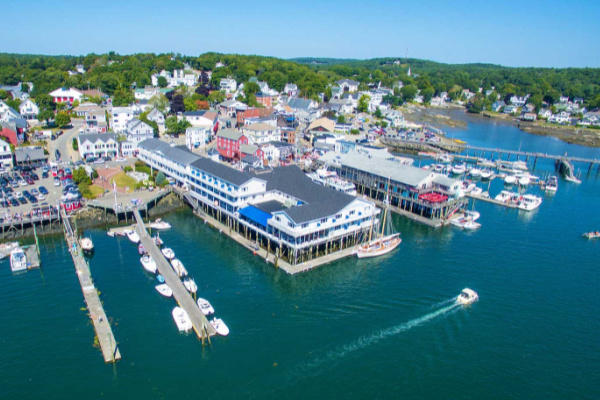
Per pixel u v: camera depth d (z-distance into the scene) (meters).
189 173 112.06
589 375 57.59
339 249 90.81
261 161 134.88
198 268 81.94
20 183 109.56
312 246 86.38
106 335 61.00
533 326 67.56
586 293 77.81
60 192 106.94
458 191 115.50
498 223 111.75
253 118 191.00
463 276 82.50
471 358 59.97
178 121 179.75
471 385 55.16
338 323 66.62
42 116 168.75
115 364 56.41
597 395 54.25
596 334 66.19
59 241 91.31
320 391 53.38
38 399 50.66
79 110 181.25
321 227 83.81
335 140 172.00
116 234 94.25
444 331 65.50
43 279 75.94
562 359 60.41
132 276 77.94
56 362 56.38
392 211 117.25
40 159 127.75
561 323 68.56
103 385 53.00
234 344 60.94
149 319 65.62
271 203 99.00
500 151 182.00
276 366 57.12
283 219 82.88
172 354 58.50
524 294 76.75
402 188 118.88
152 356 58.03
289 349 60.41
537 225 111.06
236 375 55.38
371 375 56.22
